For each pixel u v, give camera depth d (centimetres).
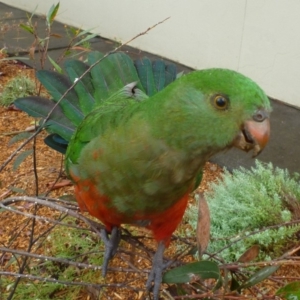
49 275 56
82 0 139
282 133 89
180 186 36
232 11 103
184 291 39
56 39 128
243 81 33
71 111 47
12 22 145
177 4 114
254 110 33
